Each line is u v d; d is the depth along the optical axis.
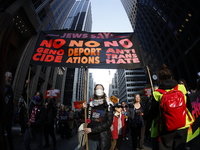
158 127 2.30
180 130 2.15
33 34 28.56
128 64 4.04
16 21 24.28
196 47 26.28
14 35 25.25
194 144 2.99
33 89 28.98
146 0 47.19
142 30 53.66
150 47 47.47
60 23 47.72
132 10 64.00
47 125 5.57
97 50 4.16
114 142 4.48
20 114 6.19
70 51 4.02
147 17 47.56
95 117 2.92
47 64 3.80
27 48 26.64
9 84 3.84
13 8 20.97
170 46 35.38
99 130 2.65
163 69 2.77
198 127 3.16
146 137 7.46
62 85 58.72
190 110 2.33
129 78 86.31
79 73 134.75
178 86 2.38
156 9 40.59
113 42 4.32
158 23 40.28
